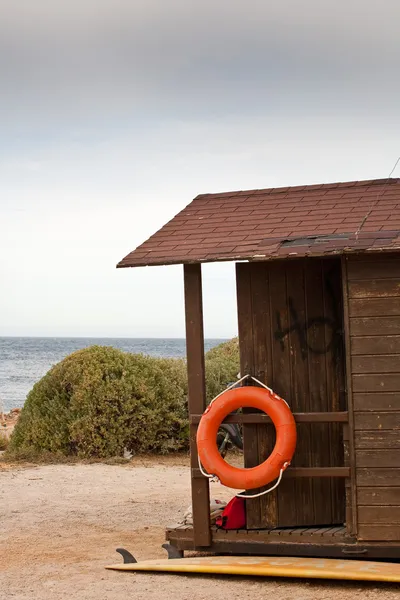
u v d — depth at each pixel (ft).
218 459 23.00
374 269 22.18
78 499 34.73
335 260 23.94
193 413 23.79
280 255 21.72
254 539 23.29
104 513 32.04
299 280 24.06
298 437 23.84
